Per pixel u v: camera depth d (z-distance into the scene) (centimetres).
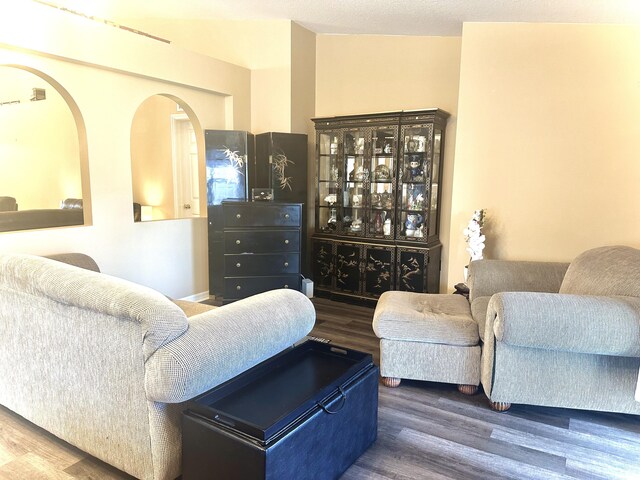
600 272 264
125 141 379
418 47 455
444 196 452
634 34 329
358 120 441
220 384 185
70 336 190
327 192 478
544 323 219
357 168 455
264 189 437
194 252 457
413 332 272
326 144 471
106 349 178
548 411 255
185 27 489
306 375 209
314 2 391
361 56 481
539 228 369
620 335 214
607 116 342
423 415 249
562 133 354
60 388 202
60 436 210
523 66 360
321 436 178
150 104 629
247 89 482
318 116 509
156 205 646
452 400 267
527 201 370
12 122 652
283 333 200
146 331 160
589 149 348
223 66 450
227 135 440
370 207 446
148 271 410
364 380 207
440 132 430
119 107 371
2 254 217
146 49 376
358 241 452
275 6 415
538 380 241
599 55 338
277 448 153
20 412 228
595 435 231
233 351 175
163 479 176
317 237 482
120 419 181
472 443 222
